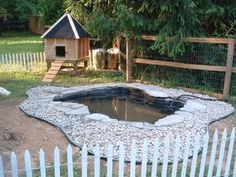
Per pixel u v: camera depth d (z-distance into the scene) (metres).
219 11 9.27
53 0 17.81
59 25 10.79
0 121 6.35
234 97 8.57
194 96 8.52
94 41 13.25
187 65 9.12
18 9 27.09
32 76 10.90
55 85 9.70
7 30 28.19
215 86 9.18
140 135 5.79
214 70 8.71
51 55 10.85
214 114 7.13
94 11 10.74
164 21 9.57
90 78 10.74
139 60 10.16
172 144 5.41
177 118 6.73
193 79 9.55
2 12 26.38
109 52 11.99
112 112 7.73
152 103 8.48
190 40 9.05
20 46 19.00
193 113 7.14
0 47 18.50
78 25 10.98
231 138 4.37
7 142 5.39
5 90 8.63
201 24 9.96
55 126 6.27
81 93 8.81
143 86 9.43
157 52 10.06
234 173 4.49
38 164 4.74
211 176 4.38
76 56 10.71
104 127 6.12
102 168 4.65
